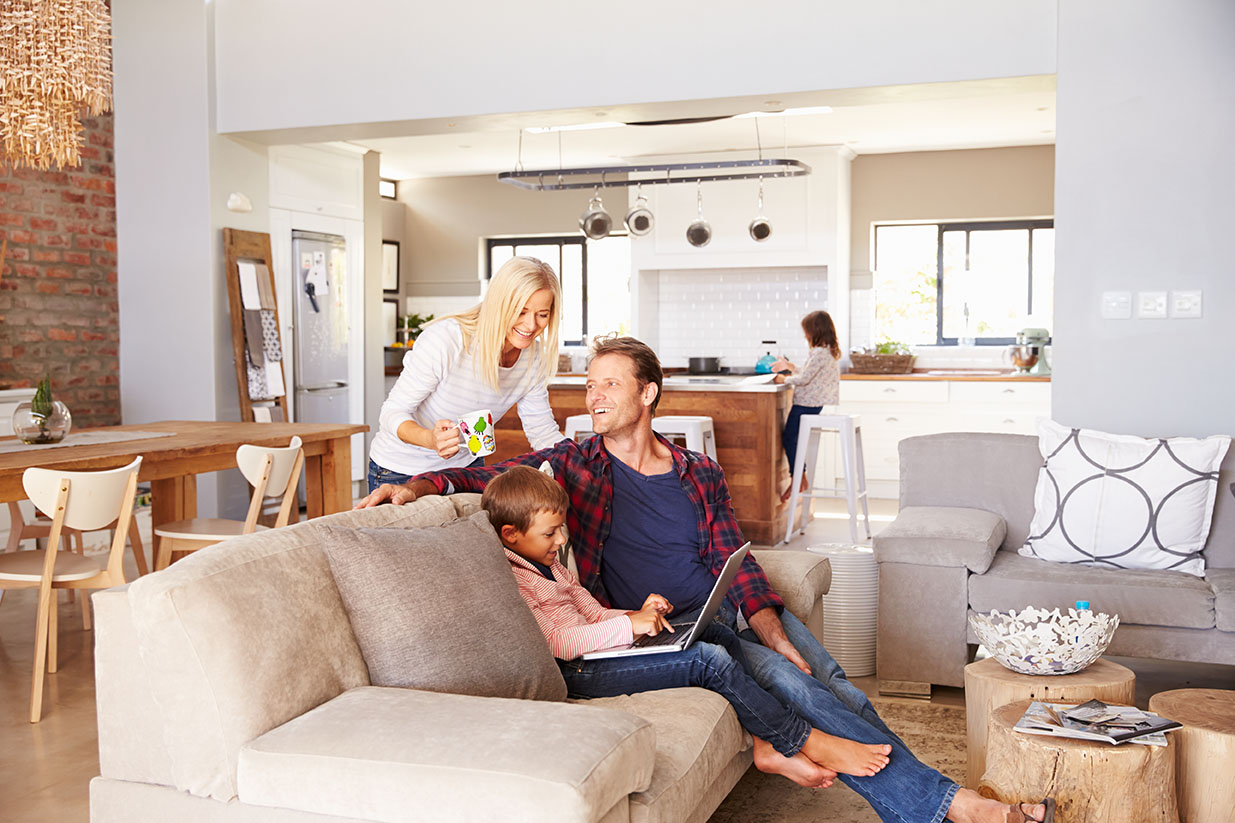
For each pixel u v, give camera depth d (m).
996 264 8.73
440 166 9.23
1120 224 4.40
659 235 8.84
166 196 6.04
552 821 1.59
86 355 6.48
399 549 2.07
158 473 4.03
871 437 8.14
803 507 6.77
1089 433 3.81
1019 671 2.58
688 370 9.06
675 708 2.20
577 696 2.38
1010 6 4.64
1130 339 4.41
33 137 4.00
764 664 2.46
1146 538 3.55
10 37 3.92
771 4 4.97
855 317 8.86
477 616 2.07
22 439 4.07
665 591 2.68
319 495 4.92
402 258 9.96
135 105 6.06
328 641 1.97
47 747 3.12
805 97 5.04
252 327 6.17
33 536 4.41
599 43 5.23
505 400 3.22
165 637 1.82
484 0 5.40
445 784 1.65
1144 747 2.18
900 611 3.57
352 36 5.65
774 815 2.72
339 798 1.71
